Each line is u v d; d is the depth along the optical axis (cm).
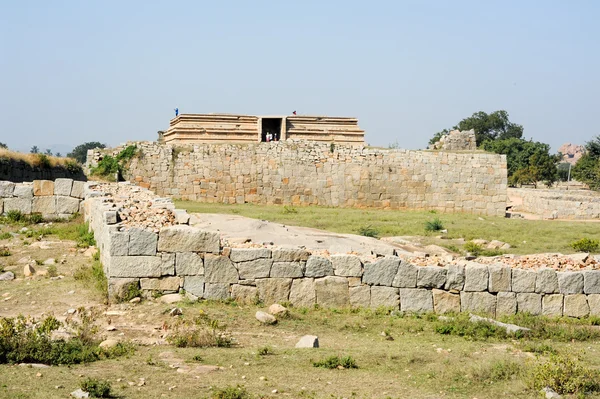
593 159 8000
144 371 1005
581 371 1026
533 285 1515
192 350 1140
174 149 4197
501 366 1070
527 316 1480
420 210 4366
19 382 913
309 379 1003
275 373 1024
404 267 1490
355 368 1077
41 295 1480
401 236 2845
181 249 1449
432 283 1492
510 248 2622
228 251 1463
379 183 4356
